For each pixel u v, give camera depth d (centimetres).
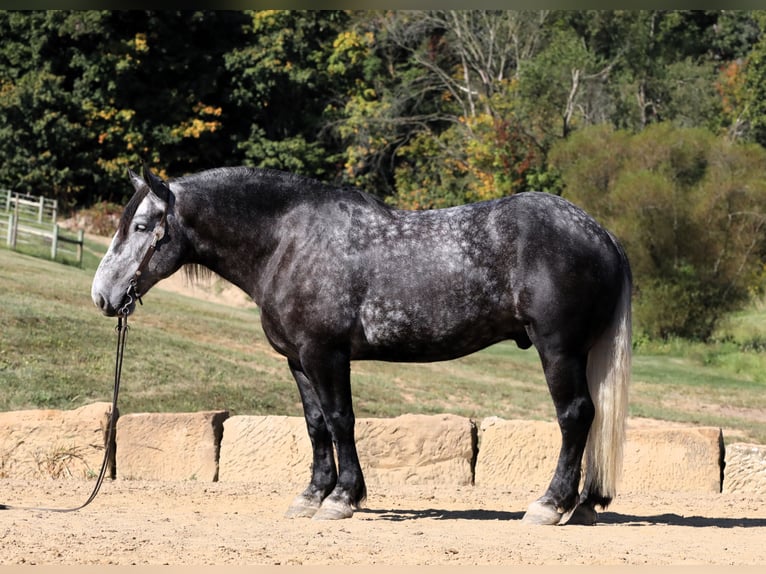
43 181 4412
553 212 855
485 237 855
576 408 843
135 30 4600
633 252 3209
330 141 5000
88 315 2170
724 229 3189
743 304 3272
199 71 4691
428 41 4888
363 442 1157
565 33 4456
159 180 891
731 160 3294
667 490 1124
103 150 4616
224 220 893
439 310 855
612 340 855
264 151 4691
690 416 1939
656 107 4597
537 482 1138
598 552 734
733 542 796
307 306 866
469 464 1151
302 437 1155
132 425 1173
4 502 955
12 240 3312
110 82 4484
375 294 860
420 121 4847
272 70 4669
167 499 995
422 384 2100
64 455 1170
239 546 732
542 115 4231
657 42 4722
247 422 1170
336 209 884
